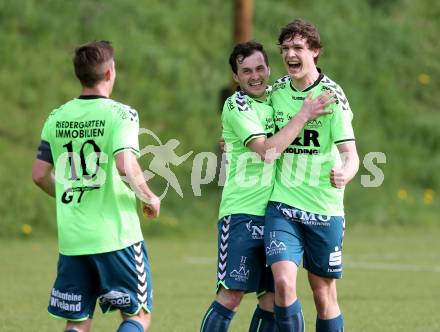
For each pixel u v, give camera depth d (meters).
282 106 19.80
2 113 59.38
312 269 19.75
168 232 53.72
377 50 72.56
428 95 71.75
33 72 62.59
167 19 68.94
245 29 54.03
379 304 29.62
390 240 52.78
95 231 17.14
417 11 77.50
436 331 24.53
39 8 66.56
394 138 66.81
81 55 17.47
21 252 45.34
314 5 73.75
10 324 25.27
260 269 19.94
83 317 17.47
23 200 52.91
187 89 64.44
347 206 59.06
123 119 17.19
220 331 19.62
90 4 67.94
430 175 64.50
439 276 37.53
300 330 18.98
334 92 19.44
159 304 29.66
